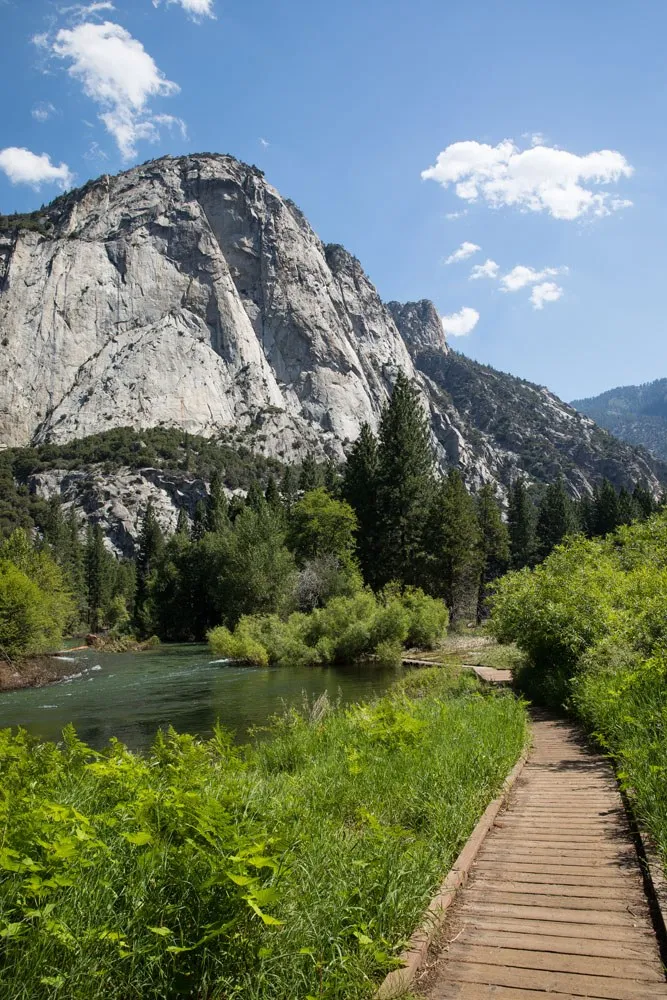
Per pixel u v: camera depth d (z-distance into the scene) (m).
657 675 8.99
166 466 141.38
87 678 31.42
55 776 4.78
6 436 149.62
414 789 6.28
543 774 8.60
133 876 3.26
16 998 2.54
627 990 3.31
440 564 58.44
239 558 52.78
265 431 162.12
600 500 85.06
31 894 2.87
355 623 34.59
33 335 159.00
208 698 22.12
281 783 6.24
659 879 4.42
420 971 3.62
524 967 3.61
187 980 2.92
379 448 64.31
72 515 122.31
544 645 16.73
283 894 3.34
